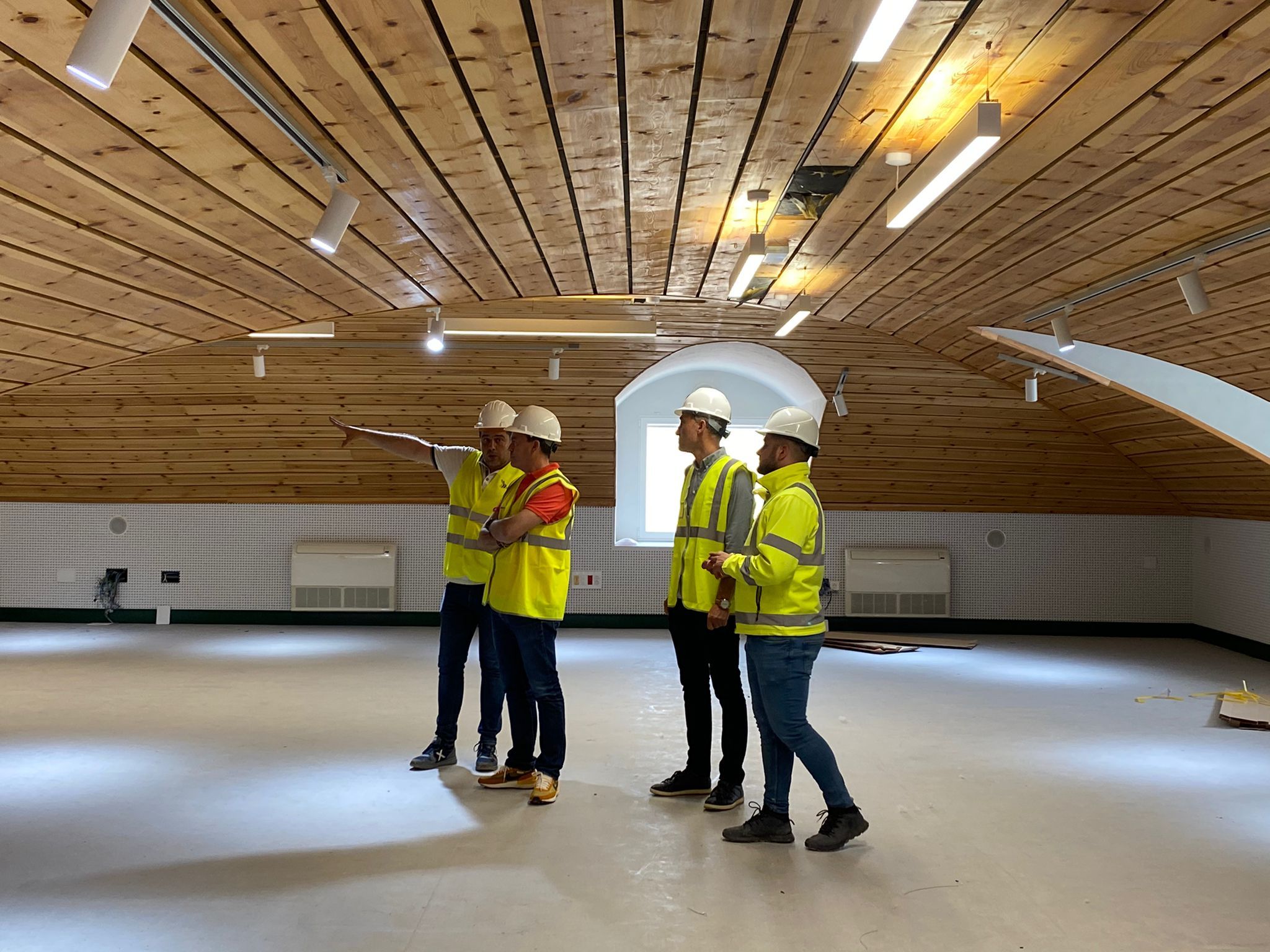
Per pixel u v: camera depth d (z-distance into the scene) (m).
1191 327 5.14
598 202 4.14
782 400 10.29
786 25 2.67
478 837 4.01
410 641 9.12
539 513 4.37
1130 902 3.45
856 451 9.26
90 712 6.20
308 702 6.55
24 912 3.29
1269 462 6.92
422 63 2.82
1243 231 3.90
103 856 3.79
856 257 5.07
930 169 3.28
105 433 8.98
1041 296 5.38
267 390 8.35
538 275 5.29
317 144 3.29
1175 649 9.29
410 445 5.27
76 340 4.79
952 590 10.18
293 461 9.38
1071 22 2.63
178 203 3.55
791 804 4.48
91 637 9.23
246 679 7.32
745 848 3.92
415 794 4.57
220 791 4.60
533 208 4.17
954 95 3.10
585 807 4.41
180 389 8.34
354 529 10.08
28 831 4.05
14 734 5.62
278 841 3.96
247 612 10.09
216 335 5.33
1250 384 5.66
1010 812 4.43
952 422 8.77
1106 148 3.42
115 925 3.19
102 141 3.00
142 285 4.32
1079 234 4.30
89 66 2.08
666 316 7.44
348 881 3.56
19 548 10.08
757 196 4.07
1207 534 9.71
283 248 4.24
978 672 8.03
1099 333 5.71
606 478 9.52
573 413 8.65
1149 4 2.52
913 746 5.60
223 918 3.25
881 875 3.66
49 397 8.45
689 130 3.39
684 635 4.49
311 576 9.88
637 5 2.55
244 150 3.23
